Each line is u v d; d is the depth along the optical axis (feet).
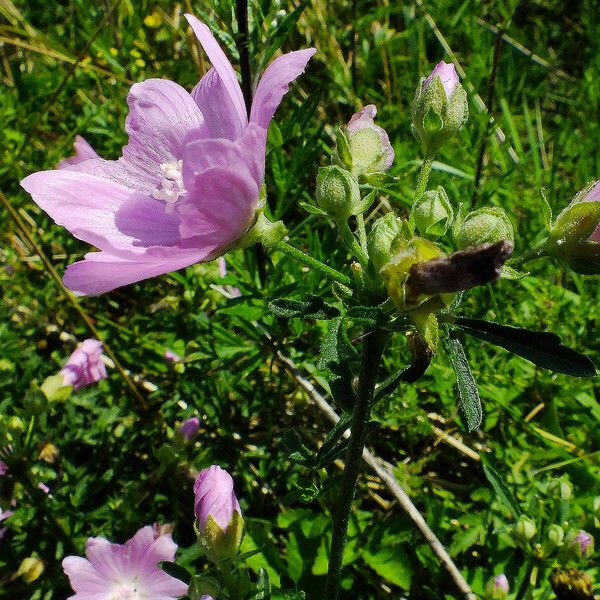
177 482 0.73
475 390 0.40
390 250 0.38
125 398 0.82
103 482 0.74
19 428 0.64
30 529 0.69
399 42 1.17
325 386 0.78
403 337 0.81
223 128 0.46
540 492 0.74
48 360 0.90
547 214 0.43
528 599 0.63
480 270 0.33
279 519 0.71
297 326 0.77
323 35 1.10
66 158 0.98
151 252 0.39
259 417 0.85
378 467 0.68
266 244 0.42
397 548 0.70
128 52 1.03
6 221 0.96
